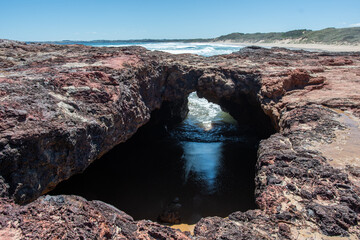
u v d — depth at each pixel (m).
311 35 94.25
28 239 4.12
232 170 14.71
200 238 5.10
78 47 21.47
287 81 14.14
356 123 10.02
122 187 13.08
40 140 6.70
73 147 7.68
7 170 6.04
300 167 7.19
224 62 18.94
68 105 8.52
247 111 20.05
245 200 11.88
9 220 4.54
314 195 6.14
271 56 23.12
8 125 6.41
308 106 11.59
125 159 16.22
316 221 5.49
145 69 14.38
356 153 7.92
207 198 12.09
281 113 12.38
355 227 5.28
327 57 23.47
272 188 6.53
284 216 5.63
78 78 10.24
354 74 16.59
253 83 15.93
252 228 5.47
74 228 4.47
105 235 4.64
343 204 5.80
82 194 12.16
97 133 8.79
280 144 8.75
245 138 19.19
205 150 17.44
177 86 17.19
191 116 24.47
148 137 19.23
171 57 19.27
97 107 9.41
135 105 12.18
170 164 15.53
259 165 7.95
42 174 7.00
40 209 4.82
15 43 19.91
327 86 14.44
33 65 12.68
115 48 20.88
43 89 8.73
